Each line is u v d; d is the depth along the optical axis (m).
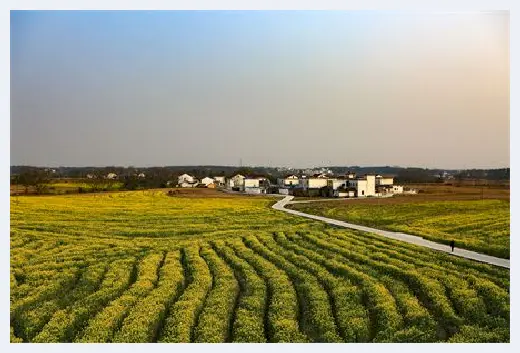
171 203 127.69
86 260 55.69
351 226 82.94
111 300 41.66
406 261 54.28
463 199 134.88
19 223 81.56
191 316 36.72
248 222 90.00
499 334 33.72
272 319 36.16
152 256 57.53
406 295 41.56
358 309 38.12
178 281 45.72
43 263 53.97
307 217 97.31
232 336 34.28
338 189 160.12
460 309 38.78
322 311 37.53
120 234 76.50
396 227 79.25
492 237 69.19
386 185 174.75
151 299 40.31
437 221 87.75
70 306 40.19
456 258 55.22
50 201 123.12
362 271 49.91
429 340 33.22
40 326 36.72
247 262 54.94
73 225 82.12
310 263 53.03
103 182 192.50
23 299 41.19
